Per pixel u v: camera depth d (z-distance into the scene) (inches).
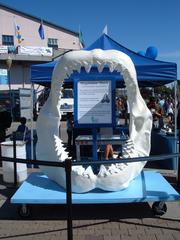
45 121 242.4
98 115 263.1
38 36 2142.0
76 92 262.1
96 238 198.5
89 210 244.1
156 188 241.3
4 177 323.3
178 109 467.8
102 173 230.1
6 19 2049.7
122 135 382.0
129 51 366.9
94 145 278.5
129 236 200.8
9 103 1092.5
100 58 225.1
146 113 242.4
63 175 239.5
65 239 198.5
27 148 383.6
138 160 173.5
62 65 229.1
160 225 216.4
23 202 223.9
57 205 253.3
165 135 404.2
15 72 1872.5
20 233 208.2
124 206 250.2
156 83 470.3
